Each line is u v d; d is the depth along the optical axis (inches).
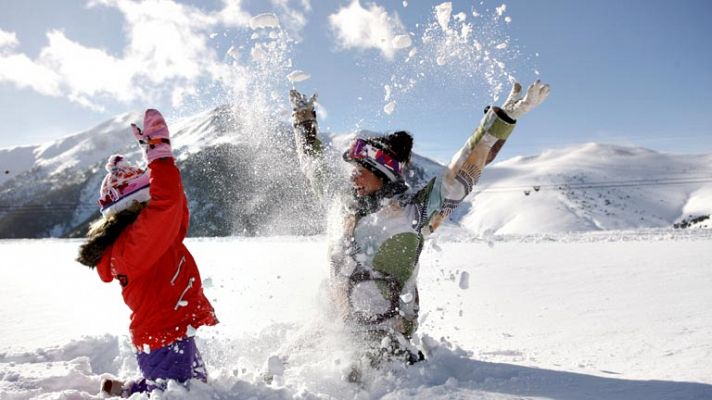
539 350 137.5
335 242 119.9
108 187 104.5
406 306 117.5
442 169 120.8
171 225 99.2
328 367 111.6
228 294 256.5
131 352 139.7
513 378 105.7
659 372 109.5
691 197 7667.3
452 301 229.9
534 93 114.6
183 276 104.9
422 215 117.3
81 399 102.9
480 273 325.1
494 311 202.4
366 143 119.3
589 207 6953.7
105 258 102.6
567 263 362.9
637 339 142.6
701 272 279.0
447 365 116.1
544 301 218.5
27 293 295.4
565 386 100.3
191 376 102.6
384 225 116.0
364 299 114.3
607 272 302.8
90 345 141.9
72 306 248.7
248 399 95.8
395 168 118.5
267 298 237.8
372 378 108.7
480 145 117.2
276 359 110.2
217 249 558.6
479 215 6983.3
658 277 269.3
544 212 6619.1
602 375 108.0
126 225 103.0
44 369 121.3
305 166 132.8
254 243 633.6
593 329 159.0
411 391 99.5
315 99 141.6
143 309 102.0
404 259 115.7
